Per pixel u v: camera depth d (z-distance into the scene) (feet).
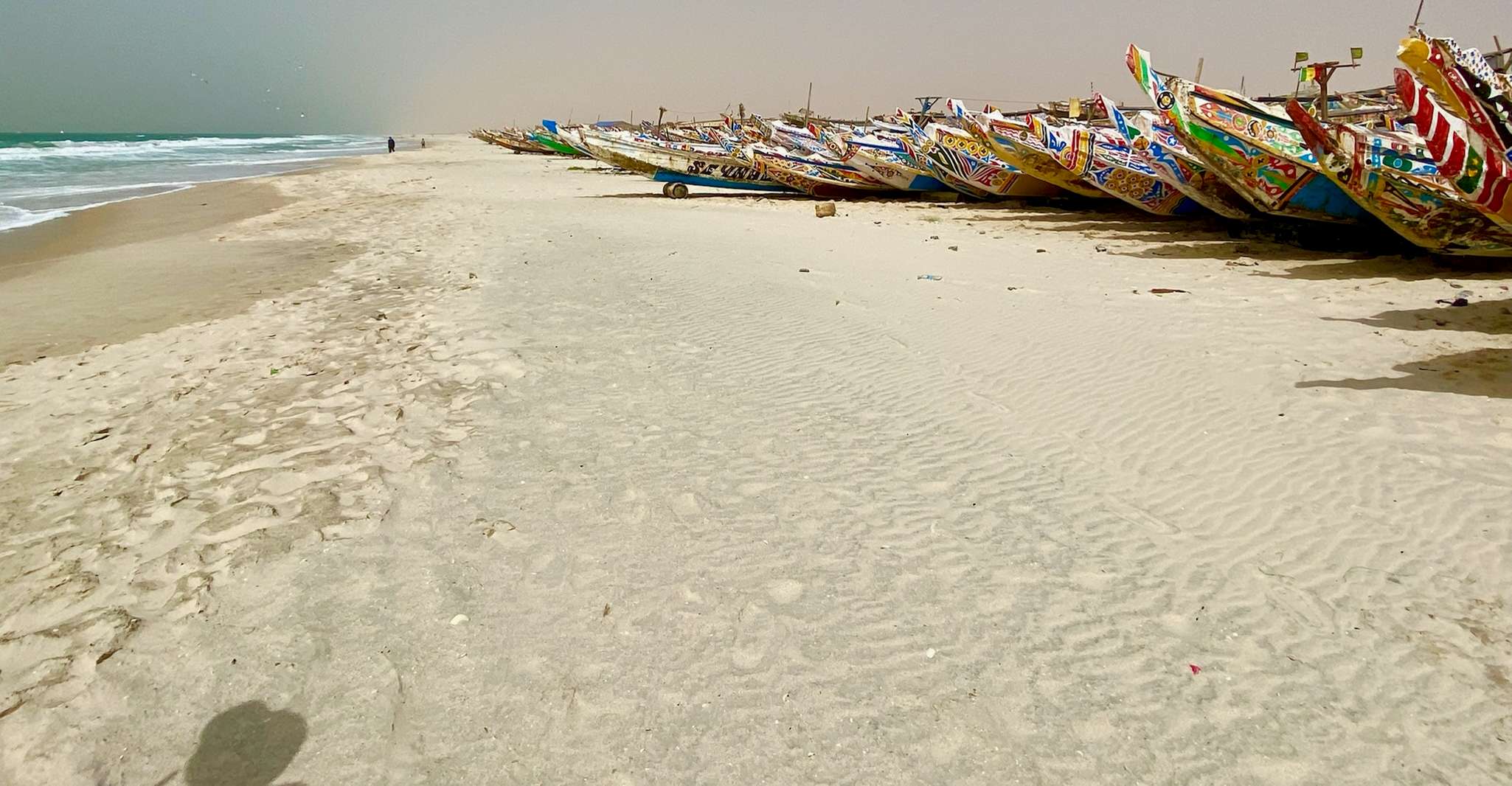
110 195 81.66
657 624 10.99
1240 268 34.94
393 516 13.89
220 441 17.49
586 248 41.19
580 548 12.91
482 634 10.75
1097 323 25.52
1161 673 9.96
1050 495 14.62
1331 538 12.75
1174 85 38.81
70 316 29.76
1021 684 9.81
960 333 24.85
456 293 31.22
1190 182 46.14
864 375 21.24
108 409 19.94
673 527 13.55
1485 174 20.92
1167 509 14.02
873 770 8.54
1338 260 36.27
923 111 114.42
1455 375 19.20
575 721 9.23
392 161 162.30
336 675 9.98
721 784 8.35
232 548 12.91
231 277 37.22
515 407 19.04
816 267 35.86
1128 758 8.68
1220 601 11.37
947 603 11.46
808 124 129.49
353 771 8.55
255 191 86.79
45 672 10.10
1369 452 15.46
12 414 19.72
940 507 14.25
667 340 24.43
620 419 18.30
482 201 72.54
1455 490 13.83
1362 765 8.52
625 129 198.70
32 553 13.05
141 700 9.63
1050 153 55.21
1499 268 32.22
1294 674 9.88
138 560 12.69
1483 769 8.41
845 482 15.21
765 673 10.02
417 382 20.94
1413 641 10.33
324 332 26.50
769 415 18.54
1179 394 19.12
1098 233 48.55
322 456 16.47
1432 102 20.43
